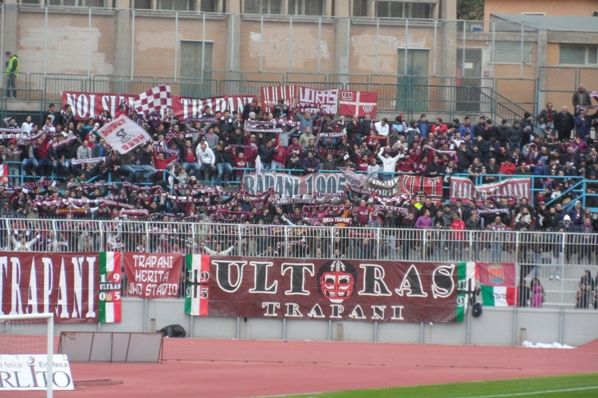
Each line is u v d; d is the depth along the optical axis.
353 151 83.94
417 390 45.94
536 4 131.25
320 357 61.09
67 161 80.81
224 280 68.69
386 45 102.31
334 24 101.50
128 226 68.31
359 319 69.12
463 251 69.81
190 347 63.59
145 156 80.19
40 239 67.38
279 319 68.88
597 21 114.75
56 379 43.84
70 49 97.75
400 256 69.62
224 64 100.38
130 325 67.88
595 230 79.56
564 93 102.06
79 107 85.19
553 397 44.12
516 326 69.62
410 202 76.62
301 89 89.38
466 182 81.31
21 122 93.19
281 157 83.12
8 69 93.06
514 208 78.81
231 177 82.75
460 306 69.50
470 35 103.06
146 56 99.25
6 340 58.19
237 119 84.38
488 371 56.62
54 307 66.56
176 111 85.56
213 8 105.44
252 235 69.06
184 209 76.88
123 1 102.88
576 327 69.56
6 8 96.38
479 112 99.06
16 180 80.69
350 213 76.19
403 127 87.50
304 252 69.25
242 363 57.22
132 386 46.22
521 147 87.38
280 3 106.69
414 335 69.44
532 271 69.81
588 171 84.69
